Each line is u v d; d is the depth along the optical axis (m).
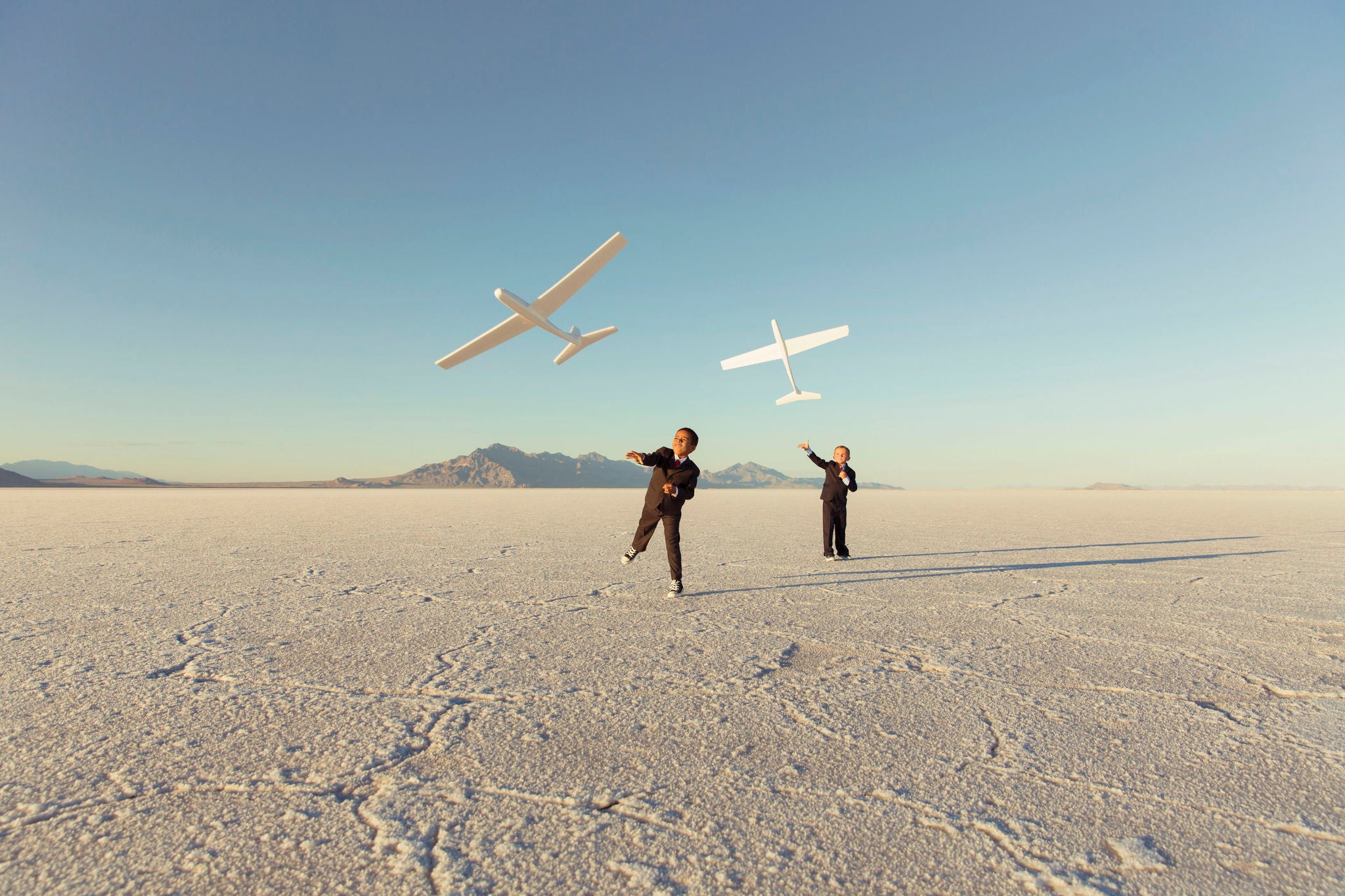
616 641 4.44
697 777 2.38
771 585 6.81
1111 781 2.36
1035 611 5.46
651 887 1.71
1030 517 20.36
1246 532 13.98
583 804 2.17
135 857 1.85
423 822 2.05
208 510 23.55
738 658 4.02
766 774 2.40
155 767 2.45
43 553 9.45
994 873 1.79
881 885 1.73
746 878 1.75
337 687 3.42
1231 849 1.91
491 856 1.86
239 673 3.67
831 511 8.75
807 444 8.98
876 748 2.65
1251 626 4.93
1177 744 2.71
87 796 2.21
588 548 10.29
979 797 2.23
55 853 1.87
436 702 3.19
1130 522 17.52
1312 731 2.85
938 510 25.48
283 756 2.55
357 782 2.33
